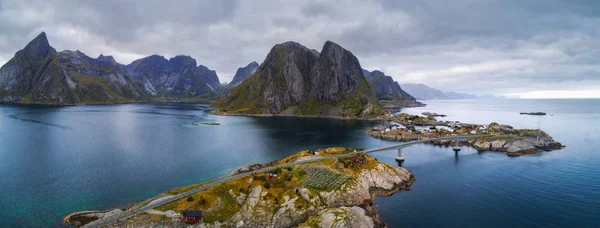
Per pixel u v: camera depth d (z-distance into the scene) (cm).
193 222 7944
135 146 18712
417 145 19912
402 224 8519
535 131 19938
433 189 11188
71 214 8869
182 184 11781
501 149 18000
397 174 11981
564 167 14050
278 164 12369
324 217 8056
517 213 9150
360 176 11044
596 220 8656
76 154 16188
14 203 9750
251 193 9300
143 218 7975
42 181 11800
